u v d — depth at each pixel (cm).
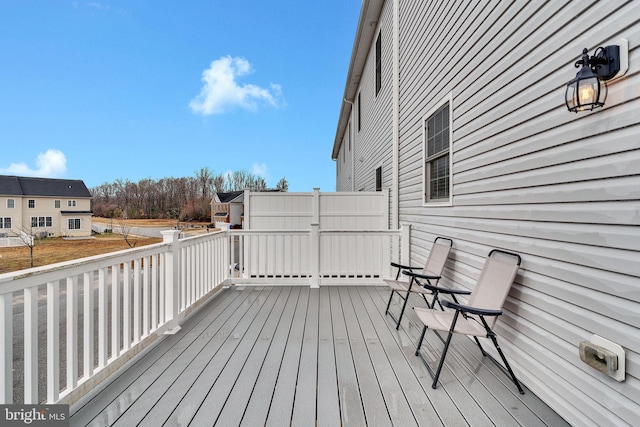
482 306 224
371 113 786
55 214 3139
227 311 350
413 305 373
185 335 280
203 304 375
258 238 501
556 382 171
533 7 194
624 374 132
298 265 524
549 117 179
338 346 258
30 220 3027
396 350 250
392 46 566
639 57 128
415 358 236
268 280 475
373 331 291
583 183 155
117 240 2586
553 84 176
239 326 303
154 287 268
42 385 226
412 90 464
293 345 259
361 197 556
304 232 471
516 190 211
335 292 434
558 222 172
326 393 189
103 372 198
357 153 1042
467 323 221
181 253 317
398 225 528
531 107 195
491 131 244
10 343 138
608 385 140
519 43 208
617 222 136
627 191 132
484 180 255
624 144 134
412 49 465
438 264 325
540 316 186
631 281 130
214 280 420
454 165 314
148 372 214
